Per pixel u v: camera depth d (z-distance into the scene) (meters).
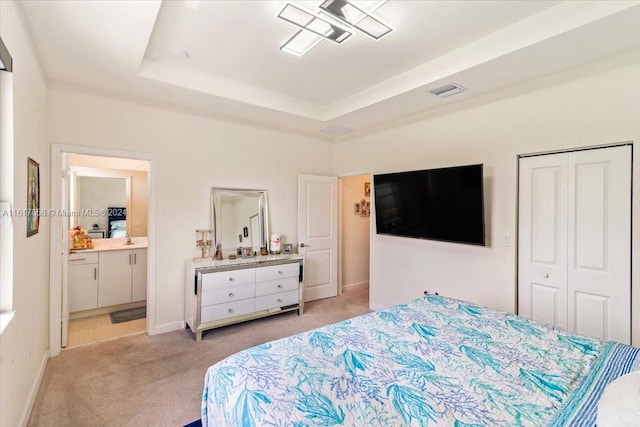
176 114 3.38
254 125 3.99
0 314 1.55
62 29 1.91
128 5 1.69
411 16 2.02
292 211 4.40
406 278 3.69
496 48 2.22
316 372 1.32
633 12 1.68
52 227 2.71
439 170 3.11
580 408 1.07
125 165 4.30
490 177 2.91
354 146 4.43
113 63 2.37
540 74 2.49
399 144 3.77
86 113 2.87
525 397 1.16
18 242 1.68
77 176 4.01
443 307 2.19
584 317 2.38
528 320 1.93
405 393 1.19
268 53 2.54
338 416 1.06
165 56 2.60
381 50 2.47
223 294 3.28
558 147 2.47
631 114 2.13
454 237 3.02
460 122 3.14
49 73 2.55
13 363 1.61
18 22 1.67
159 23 2.12
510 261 2.78
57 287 2.74
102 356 2.75
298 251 4.39
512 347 1.57
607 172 2.27
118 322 3.60
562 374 1.30
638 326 2.12
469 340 1.65
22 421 1.80
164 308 3.33
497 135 2.85
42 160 2.46
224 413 1.21
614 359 1.40
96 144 2.92
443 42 2.35
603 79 2.24
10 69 1.52
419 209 3.34
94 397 2.15
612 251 2.25
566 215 2.47
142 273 4.11
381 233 3.81
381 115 3.61
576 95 2.37
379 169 4.04
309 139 4.56
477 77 2.55
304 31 2.20
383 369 1.36
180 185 3.43
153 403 2.09
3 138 1.54
